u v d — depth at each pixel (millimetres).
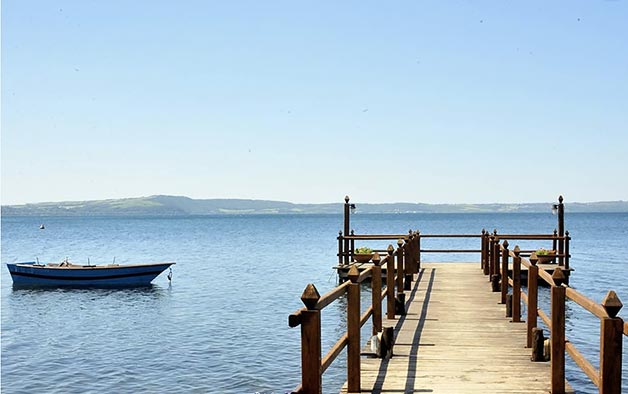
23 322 24516
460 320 14047
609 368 6293
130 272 34844
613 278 35531
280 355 17312
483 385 8773
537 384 8805
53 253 66250
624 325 6188
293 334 20172
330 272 40688
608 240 82562
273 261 50594
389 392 8461
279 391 14055
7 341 20500
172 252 64438
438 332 12641
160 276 39625
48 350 19000
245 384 14617
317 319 6559
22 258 59844
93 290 34125
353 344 8523
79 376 15828
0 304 29625
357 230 137750
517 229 135625
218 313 24781
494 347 11234
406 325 13422
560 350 8195
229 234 114375
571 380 13828
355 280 8578
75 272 35250
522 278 27297
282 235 108125
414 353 10789
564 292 8180
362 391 8523
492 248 20938
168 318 24125
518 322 13734
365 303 26547
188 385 14672
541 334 10172
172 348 18609
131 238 101312
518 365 9922
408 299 17391
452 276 23922
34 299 31250
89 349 18984
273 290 31625
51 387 14930
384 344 10414
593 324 20516
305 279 36656
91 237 106688
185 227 165500
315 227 159750
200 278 38062
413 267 23250
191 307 26781
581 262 47000
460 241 99000
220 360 16906
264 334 20203
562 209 28016
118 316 25438
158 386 14688
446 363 10062
